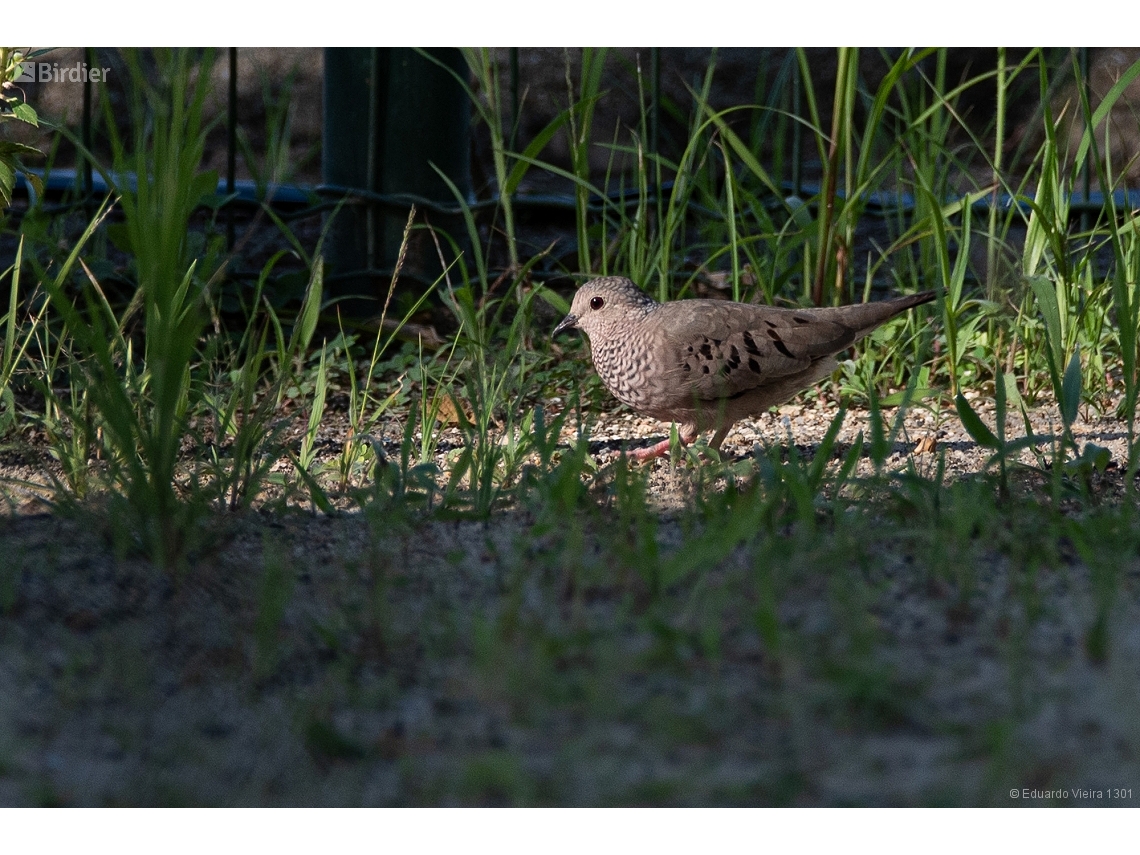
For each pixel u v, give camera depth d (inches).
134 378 346.9
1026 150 768.9
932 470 382.6
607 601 254.7
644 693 216.5
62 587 264.4
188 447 400.2
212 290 498.0
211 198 575.2
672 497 349.1
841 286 515.5
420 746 203.8
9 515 314.2
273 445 401.1
